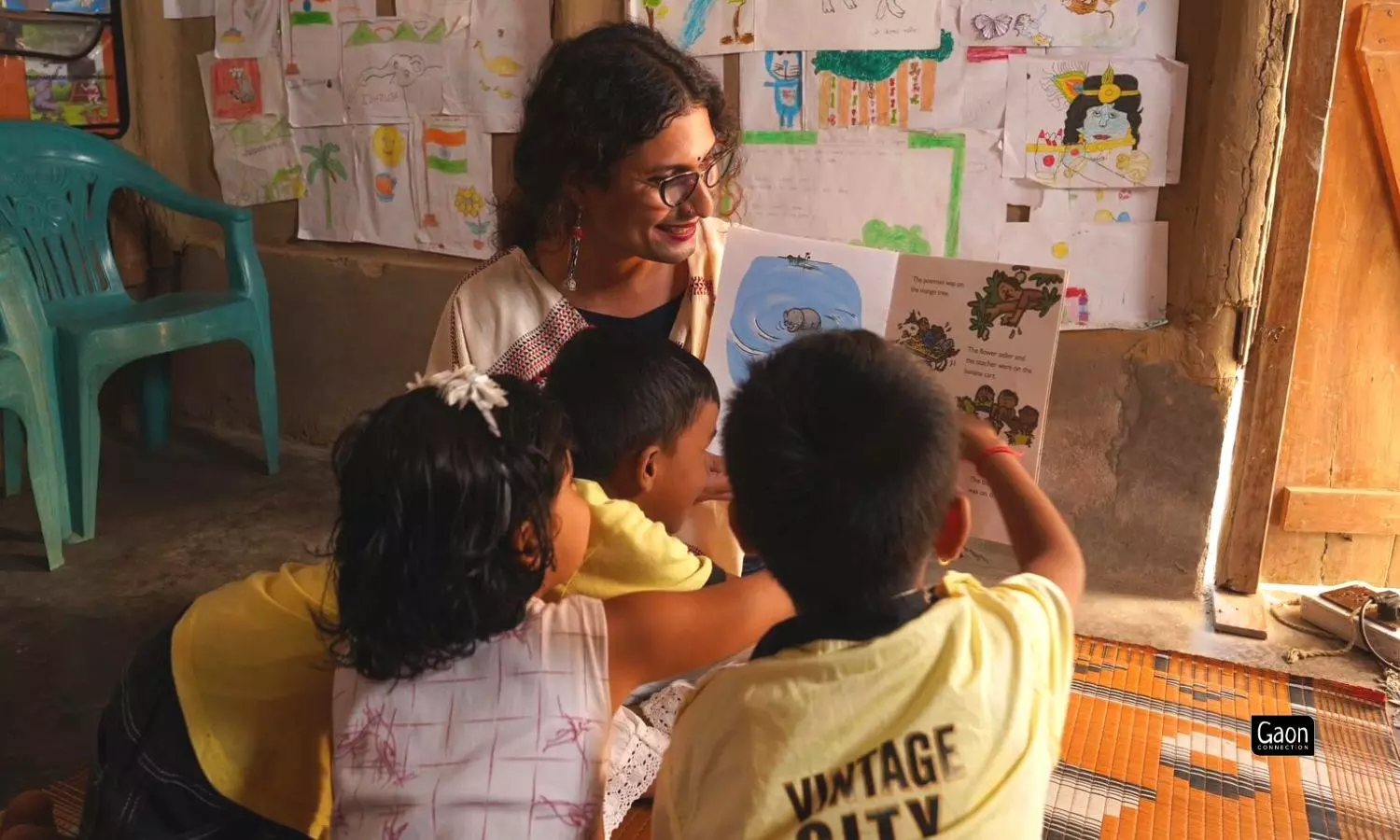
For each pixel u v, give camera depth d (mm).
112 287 3490
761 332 1676
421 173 3320
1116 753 2053
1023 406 1527
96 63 3592
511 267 1690
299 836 1318
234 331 3354
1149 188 2492
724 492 1600
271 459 3535
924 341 1595
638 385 1371
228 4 3494
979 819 860
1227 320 2492
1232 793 1942
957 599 928
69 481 3031
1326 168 2486
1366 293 2545
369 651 1093
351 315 3551
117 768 1293
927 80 2596
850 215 2754
